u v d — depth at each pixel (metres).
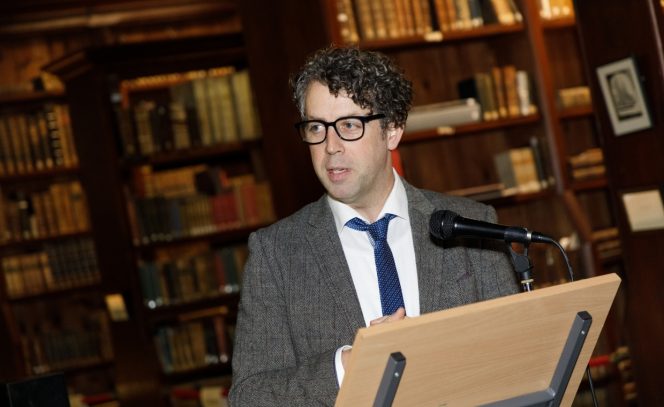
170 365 7.56
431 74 6.68
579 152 7.02
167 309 7.46
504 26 6.39
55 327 9.05
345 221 2.88
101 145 7.43
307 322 2.81
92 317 8.76
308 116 2.74
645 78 5.00
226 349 7.67
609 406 6.13
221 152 7.56
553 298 2.23
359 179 2.73
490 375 2.22
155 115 7.48
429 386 2.12
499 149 6.77
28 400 2.86
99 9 9.01
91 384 8.92
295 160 6.65
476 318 2.12
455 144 6.71
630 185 5.17
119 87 7.64
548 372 2.33
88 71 7.35
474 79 6.37
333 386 2.46
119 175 7.40
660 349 5.14
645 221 5.12
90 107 7.44
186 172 7.90
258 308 2.84
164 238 7.55
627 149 5.16
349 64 2.69
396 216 2.91
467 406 2.23
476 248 2.93
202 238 7.59
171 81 8.62
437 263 2.88
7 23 8.88
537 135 6.50
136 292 7.40
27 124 8.53
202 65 7.59
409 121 6.11
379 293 2.86
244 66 7.96
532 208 6.58
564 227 6.33
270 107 6.81
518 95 6.45
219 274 7.69
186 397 7.33
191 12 9.36
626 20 5.05
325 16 5.82
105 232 7.59
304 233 2.91
